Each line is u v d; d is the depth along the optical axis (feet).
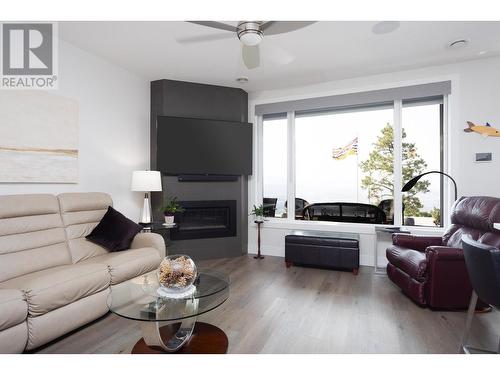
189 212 13.12
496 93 10.25
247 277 10.63
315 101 13.05
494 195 10.26
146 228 10.87
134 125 12.12
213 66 11.29
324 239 11.32
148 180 10.84
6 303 5.14
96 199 9.43
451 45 9.38
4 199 7.07
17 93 8.11
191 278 5.78
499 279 4.82
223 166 13.30
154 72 11.91
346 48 9.64
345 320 7.18
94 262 7.47
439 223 11.75
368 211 12.89
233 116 13.71
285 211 14.37
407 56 10.24
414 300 8.21
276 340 6.23
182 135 12.61
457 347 5.96
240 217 13.87
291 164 14.02
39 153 8.55
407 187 10.43
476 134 10.48
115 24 8.31
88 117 10.09
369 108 12.69
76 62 9.64
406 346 6.00
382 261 12.11
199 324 6.80
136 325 6.95
